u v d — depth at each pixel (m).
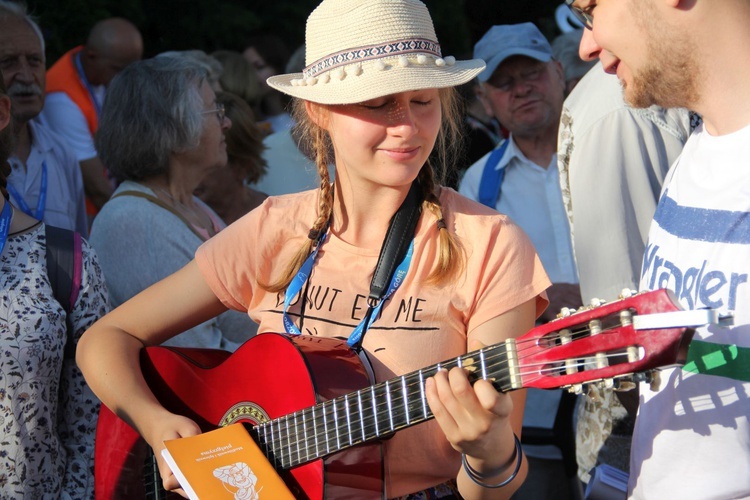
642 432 2.17
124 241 3.87
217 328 3.96
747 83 1.99
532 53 4.91
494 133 6.55
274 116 6.69
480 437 2.05
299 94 2.52
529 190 5.06
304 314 2.61
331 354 2.49
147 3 8.51
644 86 2.09
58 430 3.15
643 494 2.16
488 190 5.15
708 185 2.07
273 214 2.76
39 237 3.10
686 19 1.96
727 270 1.96
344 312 2.55
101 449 3.07
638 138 3.17
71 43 7.51
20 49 4.73
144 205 3.92
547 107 4.97
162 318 2.93
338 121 2.48
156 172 4.05
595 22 2.11
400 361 2.42
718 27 1.96
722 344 1.94
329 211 2.66
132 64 4.12
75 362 3.13
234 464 2.50
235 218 5.08
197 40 8.66
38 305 3.01
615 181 3.18
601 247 3.21
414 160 2.45
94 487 3.11
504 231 2.45
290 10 9.20
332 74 2.49
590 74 3.38
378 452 2.40
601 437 3.44
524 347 1.98
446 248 2.45
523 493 4.63
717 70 2.00
